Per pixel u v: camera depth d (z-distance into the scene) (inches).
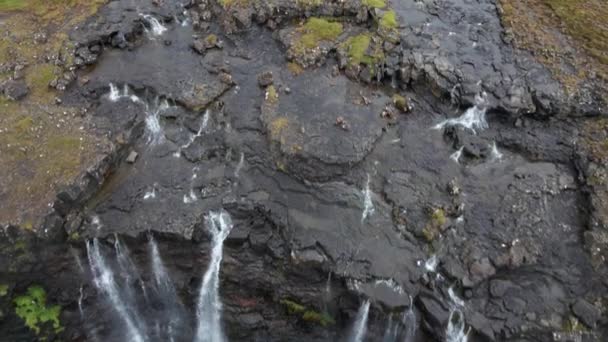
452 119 657.0
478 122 649.6
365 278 540.4
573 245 552.4
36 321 567.2
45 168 589.3
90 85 698.2
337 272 543.8
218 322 603.5
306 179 607.5
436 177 609.3
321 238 563.2
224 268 578.9
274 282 572.7
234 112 669.9
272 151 626.8
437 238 562.6
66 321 581.3
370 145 620.4
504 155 627.2
